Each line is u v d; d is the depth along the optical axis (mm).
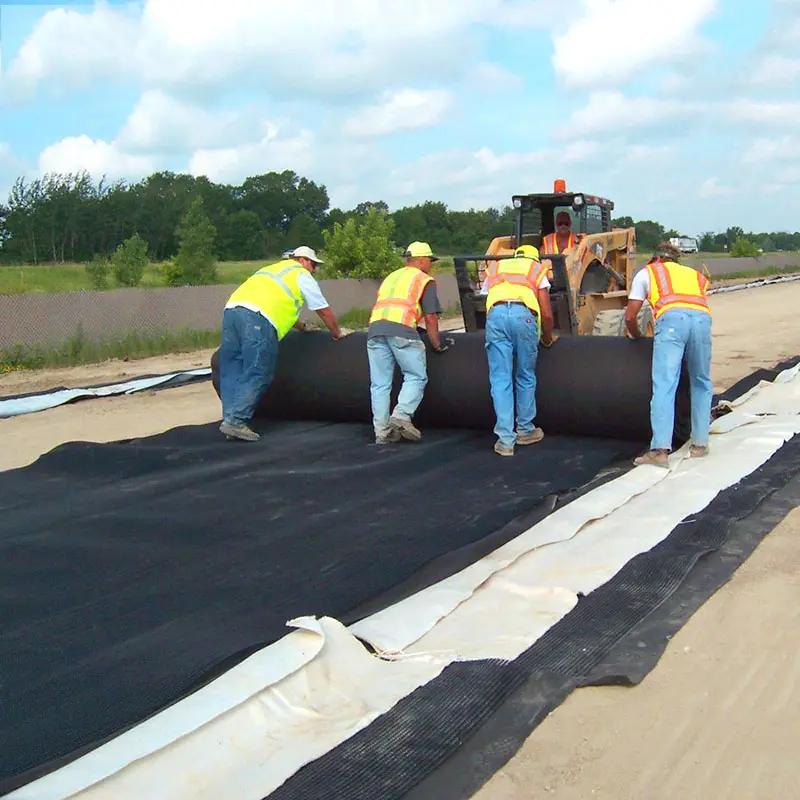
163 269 29891
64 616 3963
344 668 3377
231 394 7098
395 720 3053
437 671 3352
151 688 3289
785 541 4832
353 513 5289
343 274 21438
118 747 2832
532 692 3287
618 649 3621
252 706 3105
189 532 5008
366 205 72500
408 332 6785
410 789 2740
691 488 5590
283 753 2893
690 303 6109
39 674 3438
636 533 4801
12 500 5676
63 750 2922
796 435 6910
